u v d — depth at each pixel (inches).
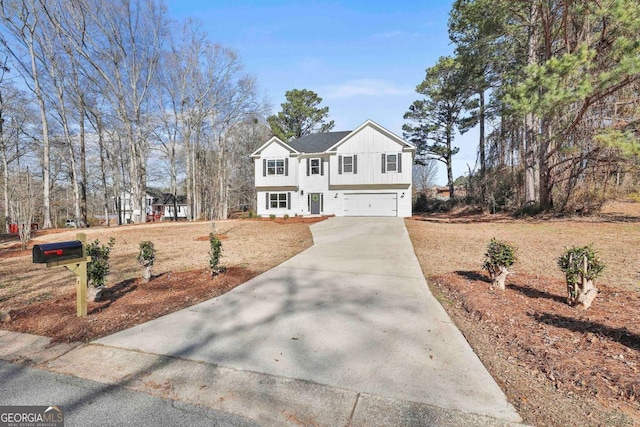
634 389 87.3
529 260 263.7
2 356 121.4
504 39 708.7
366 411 85.9
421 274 231.5
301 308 165.6
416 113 1267.2
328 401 90.6
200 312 163.2
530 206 652.7
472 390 92.9
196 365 111.5
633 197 592.4
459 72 872.9
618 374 94.4
